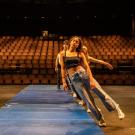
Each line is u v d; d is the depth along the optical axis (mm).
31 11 18328
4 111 6105
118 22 18750
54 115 5617
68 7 18297
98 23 18844
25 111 6098
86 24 18859
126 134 4277
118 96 9203
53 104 7062
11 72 13828
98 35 18938
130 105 7312
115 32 18906
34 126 4648
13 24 18875
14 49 15797
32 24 18859
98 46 16547
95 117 4977
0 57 14648
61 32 18844
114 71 13734
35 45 16422
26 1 18188
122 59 14133
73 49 4855
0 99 8227
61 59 4891
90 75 4742
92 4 18234
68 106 6746
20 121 5043
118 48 16141
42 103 7234
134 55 14852
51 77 13648
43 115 5613
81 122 4945
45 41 17125
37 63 13906
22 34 19000
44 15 18375
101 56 14562
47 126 4641
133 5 18000
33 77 13672
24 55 14703
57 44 16562
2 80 13602
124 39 17516
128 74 13688
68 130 4371
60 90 10336
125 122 5168
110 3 18156
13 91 10492
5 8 18234
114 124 4992
